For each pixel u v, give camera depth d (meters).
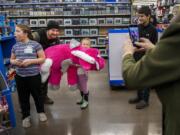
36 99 3.70
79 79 4.22
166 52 0.81
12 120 3.20
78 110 4.27
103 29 9.12
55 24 4.14
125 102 4.62
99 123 3.71
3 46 5.06
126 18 8.91
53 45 4.27
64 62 3.94
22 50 3.34
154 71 0.84
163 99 0.88
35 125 3.67
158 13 7.59
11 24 5.30
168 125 0.89
